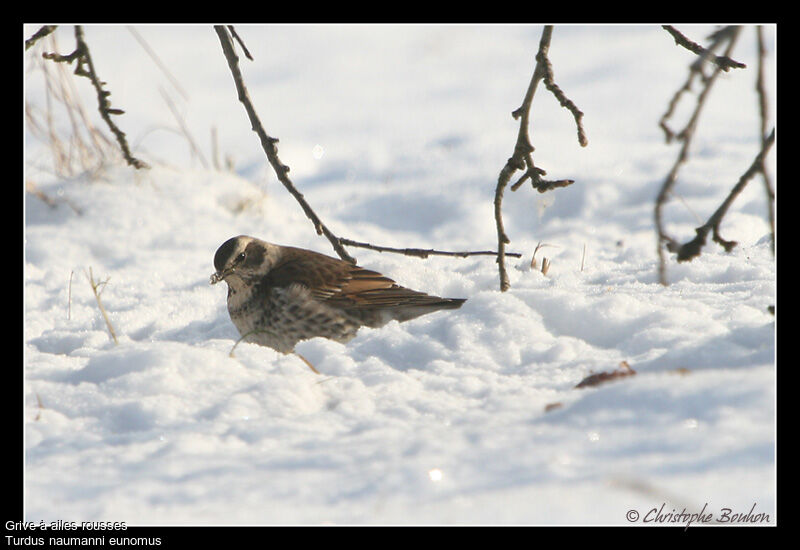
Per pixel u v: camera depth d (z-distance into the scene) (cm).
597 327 934
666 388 581
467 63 3425
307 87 3194
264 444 624
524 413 632
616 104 2719
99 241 1688
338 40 3819
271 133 2678
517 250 1570
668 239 748
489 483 488
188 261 1608
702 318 890
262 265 1202
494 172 2145
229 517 481
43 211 1794
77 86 2892
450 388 749
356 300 1194
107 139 1931
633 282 1135
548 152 2267
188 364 795
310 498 500
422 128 2678
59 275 1505
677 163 734
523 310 941
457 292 1244
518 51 3506
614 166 2070
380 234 1844
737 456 477
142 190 1875
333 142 2586
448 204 1991
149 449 617
